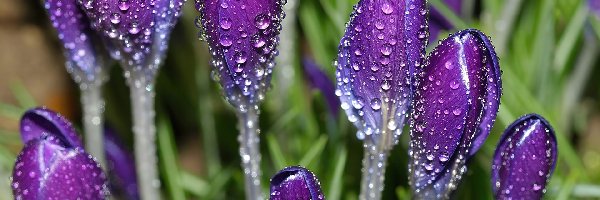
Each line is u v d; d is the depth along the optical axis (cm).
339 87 38
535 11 54
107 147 46
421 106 36
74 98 59
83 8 39
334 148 49
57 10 41
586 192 48
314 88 49
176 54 56
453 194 39
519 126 37
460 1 48
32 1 59
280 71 52
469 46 36
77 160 37
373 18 36
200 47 54
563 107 54
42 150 36
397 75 37
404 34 36
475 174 48
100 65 42
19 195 37
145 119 41
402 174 50
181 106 57
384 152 39
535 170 37
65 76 59
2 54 59
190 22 54
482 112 37
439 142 37
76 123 59
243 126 40
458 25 48
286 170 36
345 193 51
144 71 40
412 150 38
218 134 56
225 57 37
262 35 37
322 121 51
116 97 56
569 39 53
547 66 52
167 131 51
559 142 50
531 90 53
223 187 53
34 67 60
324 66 52
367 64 37
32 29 60
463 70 36
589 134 59
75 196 37
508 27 51
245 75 38
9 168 52
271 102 53
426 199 38
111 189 46
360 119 38
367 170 39
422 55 37
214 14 36
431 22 47
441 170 37
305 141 52
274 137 50
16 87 56
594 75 57
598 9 49
